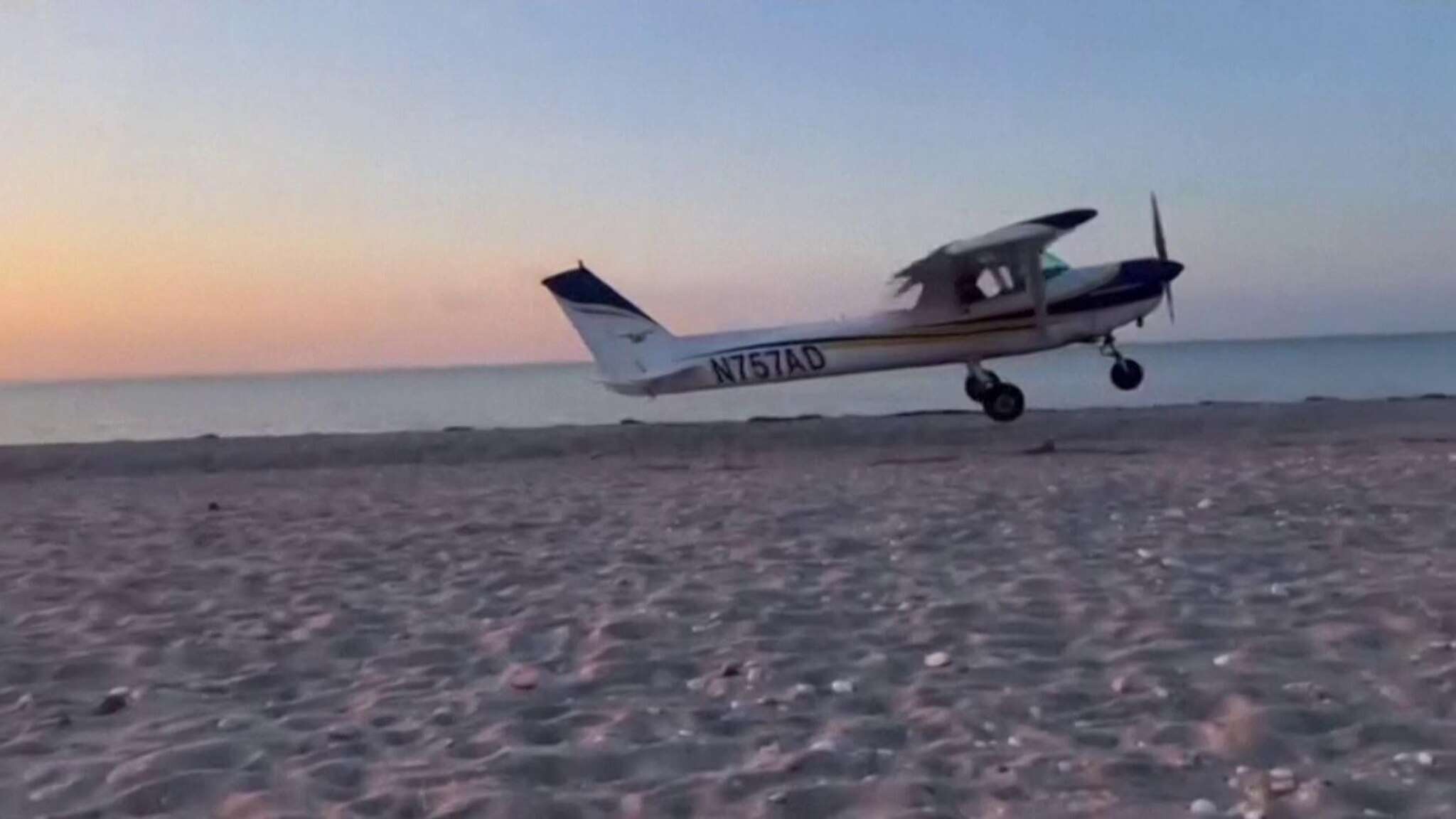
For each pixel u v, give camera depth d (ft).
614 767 12.59
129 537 29.76
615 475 41.91
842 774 12.16
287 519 32.35
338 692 15.62
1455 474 32.83
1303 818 10.72
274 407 170.60
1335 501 28.91
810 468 42.37
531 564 24.14
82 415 164.04
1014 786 11.63
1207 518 27.25
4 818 11.48
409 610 20.35
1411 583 19.57
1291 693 14.10
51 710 14.97
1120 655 16.10
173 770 12.55
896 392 137.39
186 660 17.35
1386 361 241.55
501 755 12.82
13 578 24.09
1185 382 142.82
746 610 19.47
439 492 38.04
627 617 19.08
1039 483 34.06
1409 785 11.38
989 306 59.16
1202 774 11.91
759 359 61.82
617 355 63.77
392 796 11.66
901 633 17.72
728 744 13.17
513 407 141.90
